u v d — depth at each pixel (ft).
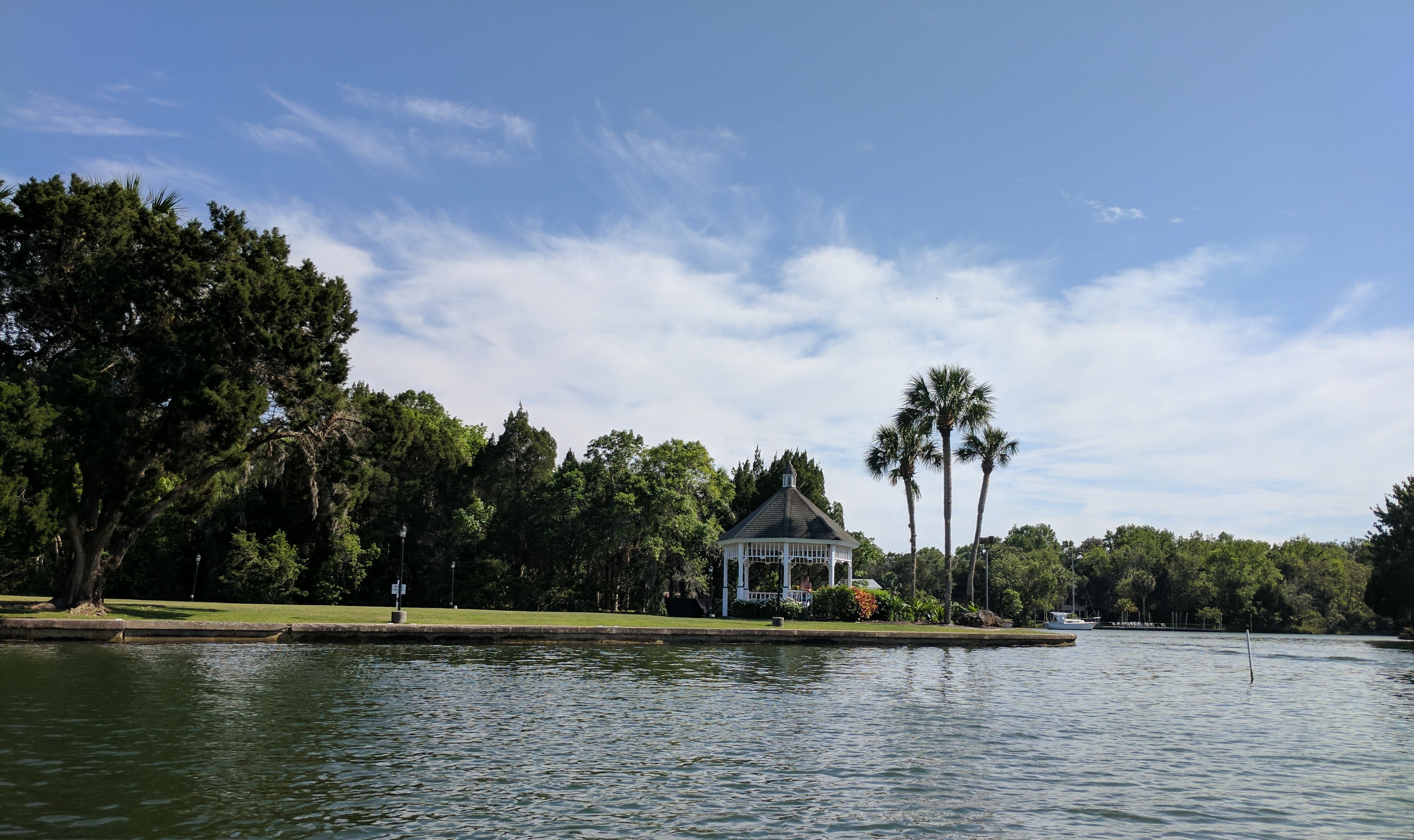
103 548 105.81
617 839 30.12
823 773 40.60
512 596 206.69
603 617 146.41
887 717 57.57
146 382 100.17
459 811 32.60
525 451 228.63
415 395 262.26
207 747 41.24
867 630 131.13
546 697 61.62
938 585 402.52
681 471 202.90
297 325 107.55
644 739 47.42
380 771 38.01
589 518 206.80
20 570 161.17
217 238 107.76
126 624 90.02
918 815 34.22
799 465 244.63
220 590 179.32
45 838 28.09
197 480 109.91
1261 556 375.66
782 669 87.76
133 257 104.12
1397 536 245.04
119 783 34.65
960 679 83.76
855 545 182.29
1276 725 60.39
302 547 190.39
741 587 174.29
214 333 102.27
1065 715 61.36
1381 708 71.20
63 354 104.27
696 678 76.95
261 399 104.42
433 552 208.95
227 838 28.76
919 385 177.68
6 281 97.09
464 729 48.21
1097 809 35.70
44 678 61.21
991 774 41.32
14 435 89.51
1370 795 39.06
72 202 98.48
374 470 190.80
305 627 96.53
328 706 53.88
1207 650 161.89
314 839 29.09
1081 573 422.82
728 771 40.40
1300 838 32.48
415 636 100.12
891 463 183.62
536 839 29.71
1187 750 49.37
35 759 37.93
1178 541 480.23
